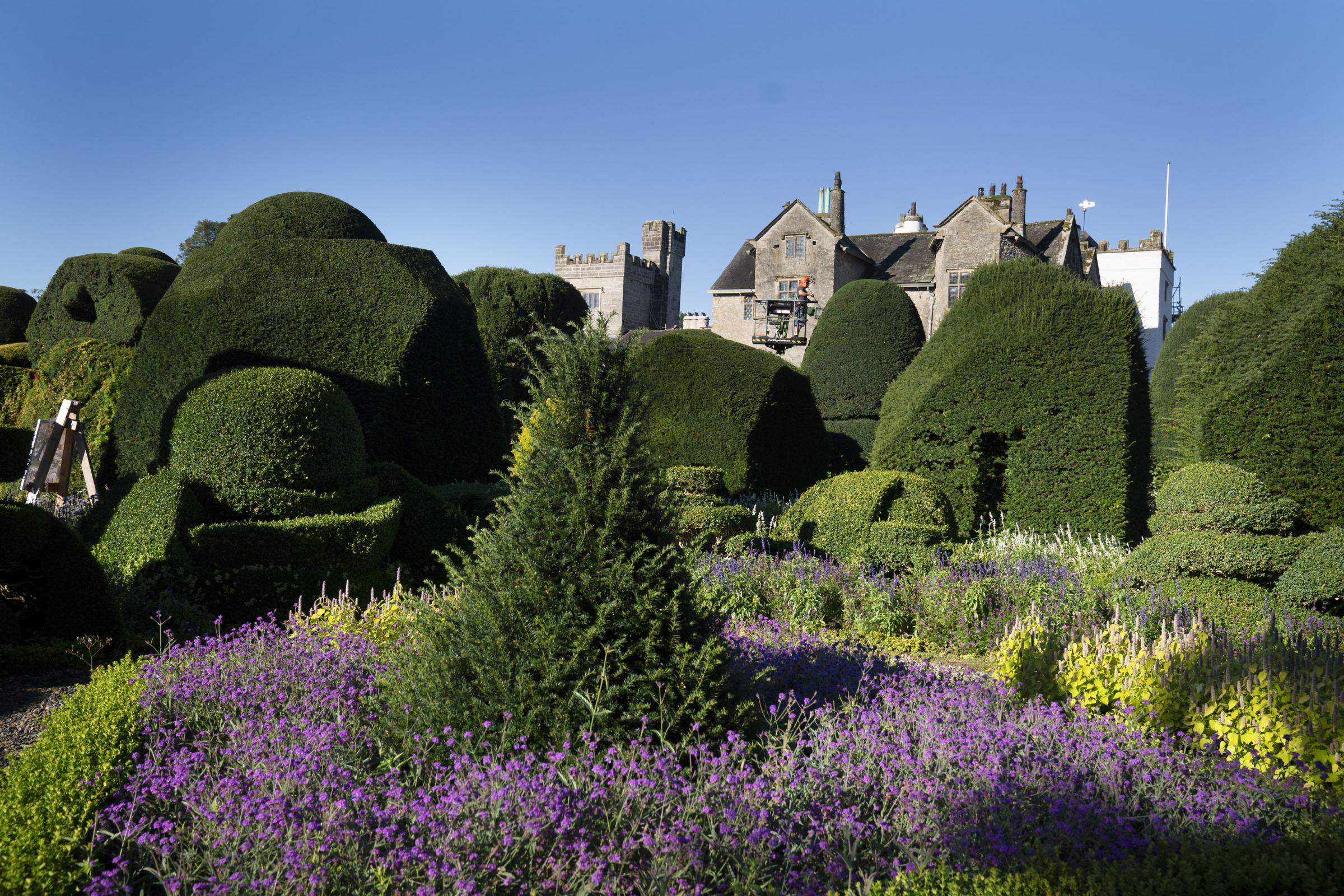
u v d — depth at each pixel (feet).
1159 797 14.01
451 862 10.24
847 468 69.77
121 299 45.32
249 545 26.55
